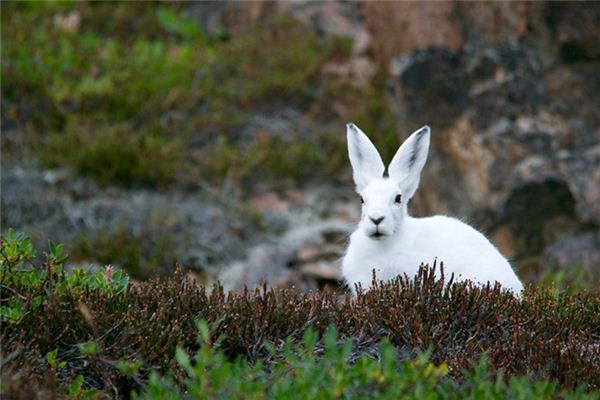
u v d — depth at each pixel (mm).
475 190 14148
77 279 7691
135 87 17094
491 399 5973
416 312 7543
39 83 16750
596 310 8352
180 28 19156
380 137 16375
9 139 15719
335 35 18781
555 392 6297
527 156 13992
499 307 7758
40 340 6996
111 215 14422
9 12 18938
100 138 15570
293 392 5855
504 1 14742
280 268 13648
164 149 15883
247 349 7316
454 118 14430
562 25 14367
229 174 15812
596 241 13469
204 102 17391
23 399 6016
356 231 9133
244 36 19062
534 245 13898
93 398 6320
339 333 7570
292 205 15539
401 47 16875
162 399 6062
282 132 17000
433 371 6098
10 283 7453
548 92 14281
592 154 13859
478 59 14641
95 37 18344
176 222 14414
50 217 14156
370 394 5910
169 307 7559
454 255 8711
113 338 7188
